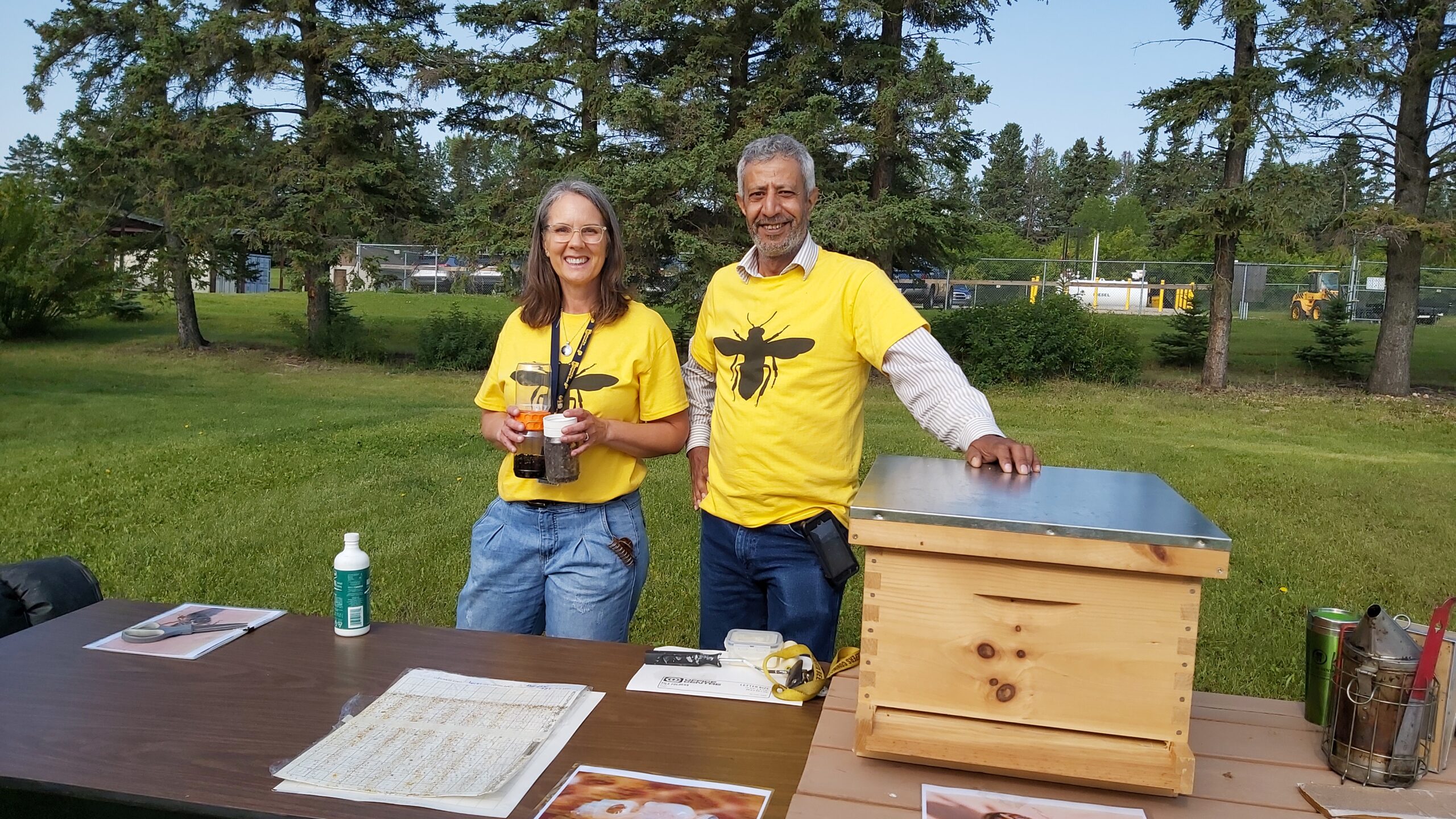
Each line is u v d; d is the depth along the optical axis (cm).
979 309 1888
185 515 666
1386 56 1500
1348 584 568
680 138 1636
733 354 263
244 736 168
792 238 250
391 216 2108
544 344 269
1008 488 170
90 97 2067
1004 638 147
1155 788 142
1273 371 2003
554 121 1880
